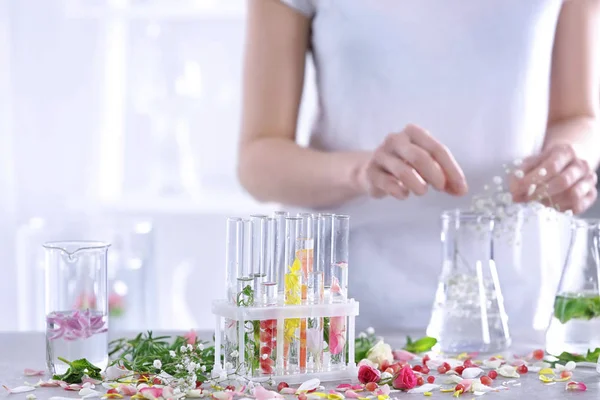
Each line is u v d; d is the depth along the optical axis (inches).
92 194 119.6
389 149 57.8
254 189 71.4
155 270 115.6
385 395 44.4
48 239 116.6
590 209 80.5
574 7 72.3
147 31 115.8
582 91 72.3
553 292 67.2
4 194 116.1
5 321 116.3
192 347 48.8
